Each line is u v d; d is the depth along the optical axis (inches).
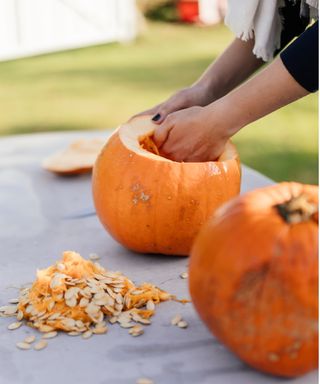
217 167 53.0
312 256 36.4
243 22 54.4
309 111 163.8
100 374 39.6
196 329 44.1
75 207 66.3
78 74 201.0
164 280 51.2
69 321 44.1
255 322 36.9
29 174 74.9
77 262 47.3
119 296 46.4
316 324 36.5
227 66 59.4
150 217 52.6
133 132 55.7
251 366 39.7
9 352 41.9
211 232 38.5
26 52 225.0
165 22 276.2
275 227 37.1
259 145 140.0
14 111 166.4
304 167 127.0
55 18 227.6
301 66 45.8
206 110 51.8
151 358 41.1
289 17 56.1
